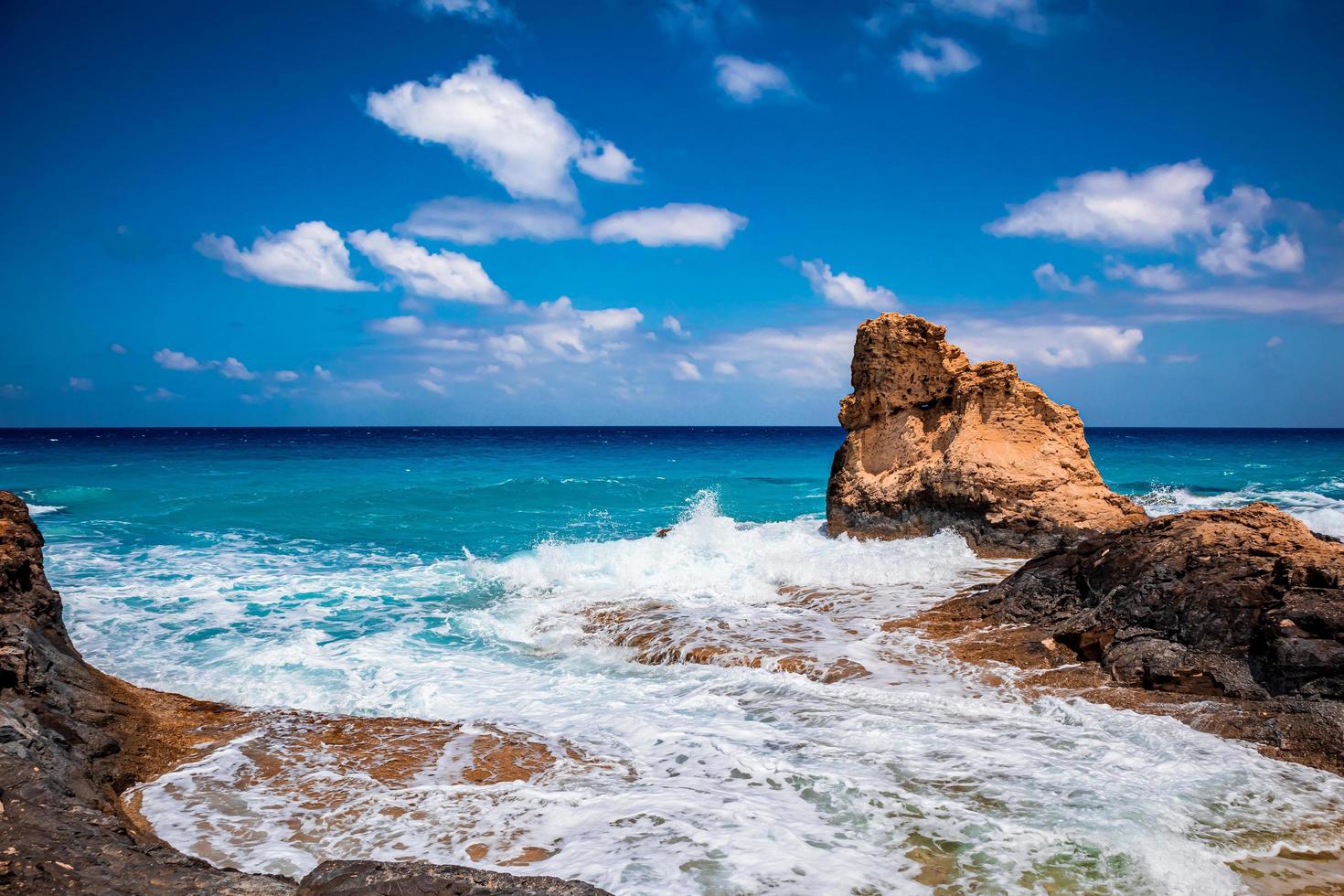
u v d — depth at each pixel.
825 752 6.05
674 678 8.21
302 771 5.96
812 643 8.95
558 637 9.87
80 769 5.41
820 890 4.12
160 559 15.62
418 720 7.09
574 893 3.63
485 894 3.58
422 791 5.56
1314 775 5.58
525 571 13.36
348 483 32.22
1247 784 5.43
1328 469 41.47
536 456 56.09
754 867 4.36
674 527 17.12
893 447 17.19
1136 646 7.62
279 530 19.75
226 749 6.41
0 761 4.76
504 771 5.90
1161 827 4.77
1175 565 8.09
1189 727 6.46
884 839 4.67
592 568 13.37
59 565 14.78
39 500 25.20
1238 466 44.06
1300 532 8.20
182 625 10.58
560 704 7.45
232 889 3.66
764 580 12.12
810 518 20.73
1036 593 9.32
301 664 8.83
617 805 5.24
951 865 4.37
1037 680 7.64
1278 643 6.78
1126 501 14.55
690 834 4.77
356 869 3.74
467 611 11.29
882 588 11.45
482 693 7.80
